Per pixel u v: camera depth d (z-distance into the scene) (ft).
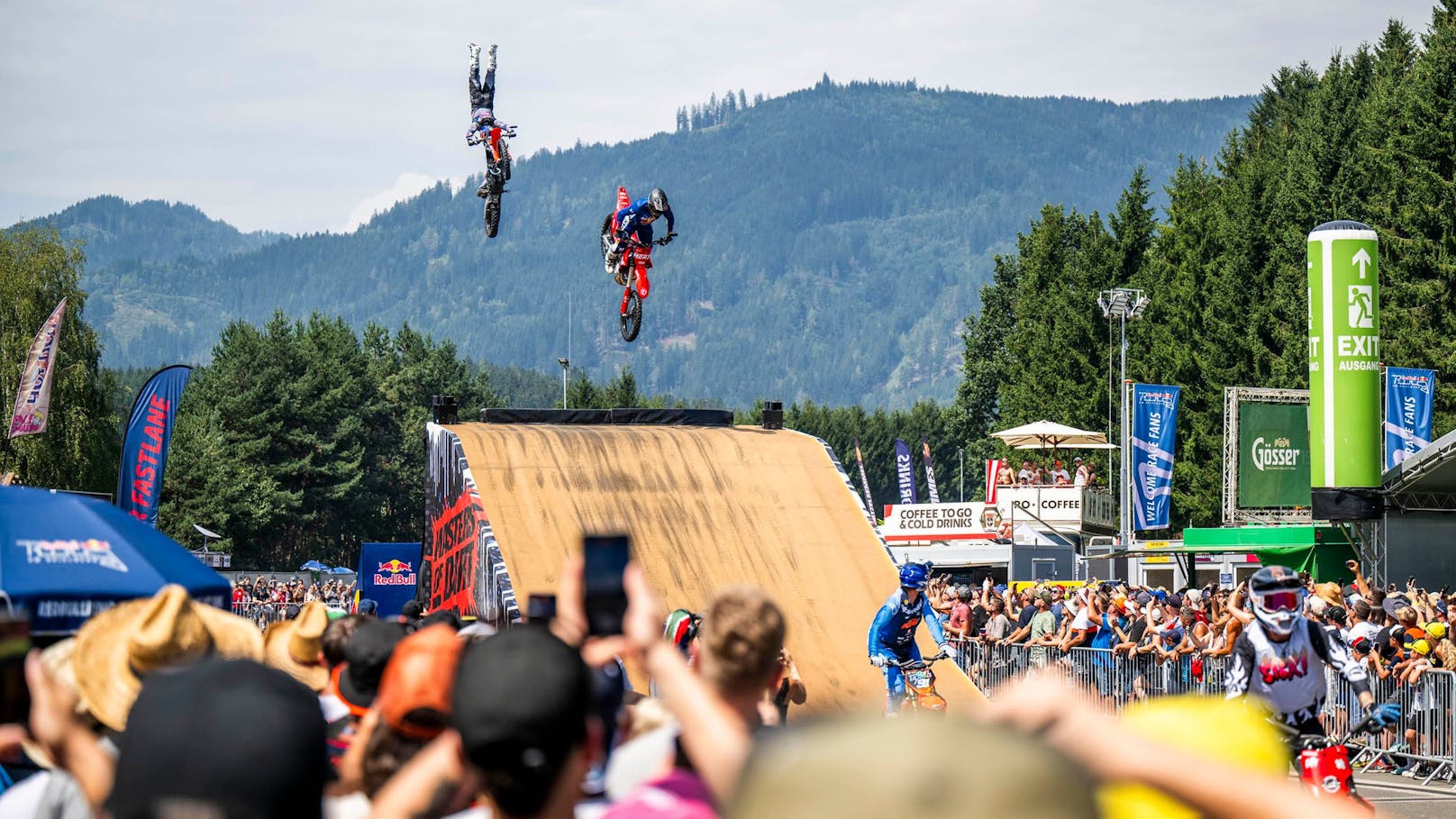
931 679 100.94
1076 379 516.73
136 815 14.29
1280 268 412.98
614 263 156.46
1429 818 94.73
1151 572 284.20
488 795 18.06
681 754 22.66
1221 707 17.10
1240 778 11.12
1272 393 249.14
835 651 120.16
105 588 50.19
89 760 20.80
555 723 17.58
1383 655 122.31
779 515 135.95
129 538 53.26
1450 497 185.78
